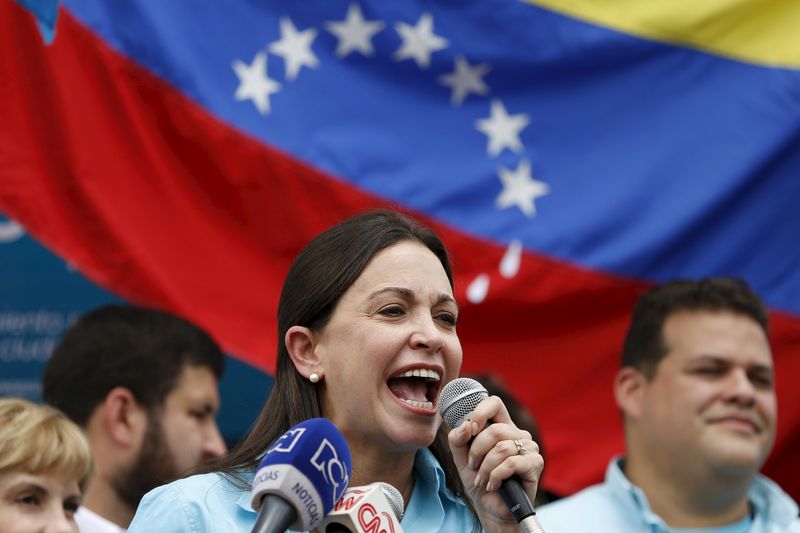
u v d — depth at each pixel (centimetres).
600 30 1859
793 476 1908
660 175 1850
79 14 1739
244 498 1024
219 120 1764
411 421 1013
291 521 839
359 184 1795
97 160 1727
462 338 1848
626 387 1617
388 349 1014
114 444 1563
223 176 1766
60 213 1720
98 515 1555
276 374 1088
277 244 1772
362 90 1820
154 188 1745
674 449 1555
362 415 1022
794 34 1869
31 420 1259
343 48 1822
